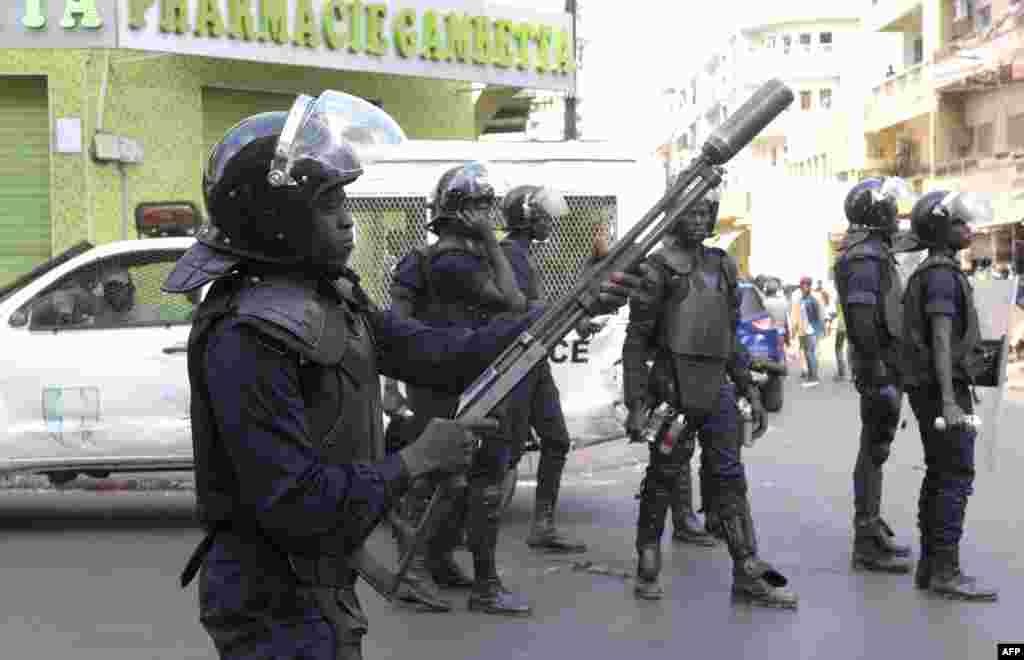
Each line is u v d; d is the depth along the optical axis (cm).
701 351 688
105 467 950
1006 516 956
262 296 273
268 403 265
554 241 1043
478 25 1759
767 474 1193
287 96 1683
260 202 276
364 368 287
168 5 1445
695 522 898
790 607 695
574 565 810
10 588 770
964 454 709
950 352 691
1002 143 3772
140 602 732
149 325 957
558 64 1878
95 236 1479
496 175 1034
